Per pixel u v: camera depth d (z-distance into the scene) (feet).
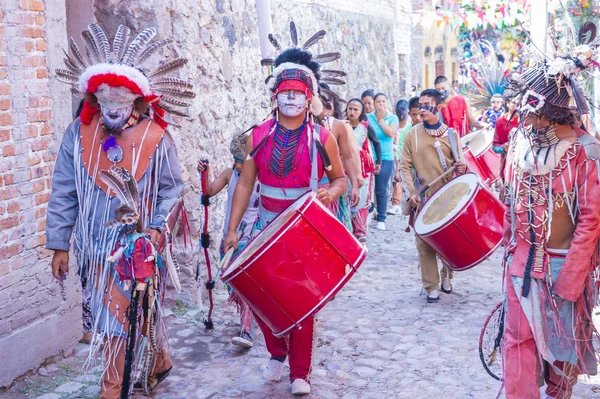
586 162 11.84
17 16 15.31
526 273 12.21
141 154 13.46
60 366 16.40
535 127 12.24
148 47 13.61
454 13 53.93
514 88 12.44
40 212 16.10
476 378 15.94
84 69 13.58
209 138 22.85
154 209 13.80
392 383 15.79
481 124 31.81
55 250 13.51
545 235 12.15
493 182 26.21
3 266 14.94
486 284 24.14
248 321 17.84
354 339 18.67
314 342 15.23
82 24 19.97
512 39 54.60
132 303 12.91
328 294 13.60
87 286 13.58
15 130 15.29
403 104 40.19
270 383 15.81
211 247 22.76
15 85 15.28
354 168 18.97
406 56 54.34
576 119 12.07
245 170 15.20
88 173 13.38
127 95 13.09
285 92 14.46
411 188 22.50
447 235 19.99
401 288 23.88
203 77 22.47
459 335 18.85
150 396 15.03
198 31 22.12
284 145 14.67
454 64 114.21
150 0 20.04
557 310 12.16
